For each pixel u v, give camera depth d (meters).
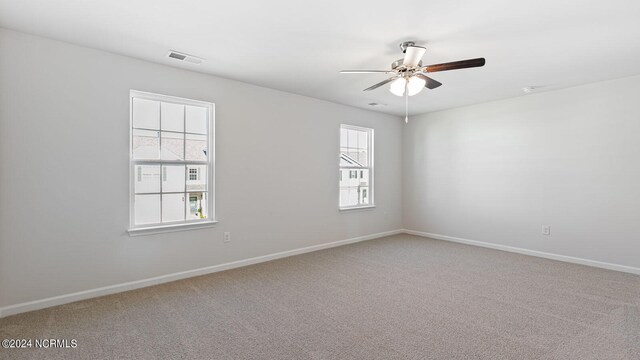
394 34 2.58
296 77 3.71
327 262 4.10
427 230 5.78
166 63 3.25
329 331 2.31
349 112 5.18
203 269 3.59
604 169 3.86
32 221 2.63
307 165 4.59
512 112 4.66
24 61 2.58
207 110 3.68
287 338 2.21
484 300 2.88
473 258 4.29
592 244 3.96
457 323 2.44
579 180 4.05
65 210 2.77
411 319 2.50
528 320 2.49
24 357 1.98
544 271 3.73
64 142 2.75
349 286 3.22
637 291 3.09
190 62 3.23
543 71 3.48
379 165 5.72
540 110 4.38
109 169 2.98
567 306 2.74
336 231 5.01
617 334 2.27
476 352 2.04
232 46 2.84
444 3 2.11
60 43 2.73
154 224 3.30
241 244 3.91
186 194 3.53
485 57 3.05
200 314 2.58
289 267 3.88
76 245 2.83
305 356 2.00
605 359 1.98
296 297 2.94
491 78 3.72
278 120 4.24
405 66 2.63
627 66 3.31
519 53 2.96
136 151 3.21
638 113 3.61
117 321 2.45
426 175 5.78
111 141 2.99
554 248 4.27
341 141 5.24
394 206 6.02
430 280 3.41
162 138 3.37
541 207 4.38
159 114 3.35
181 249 3.44
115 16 2.31
